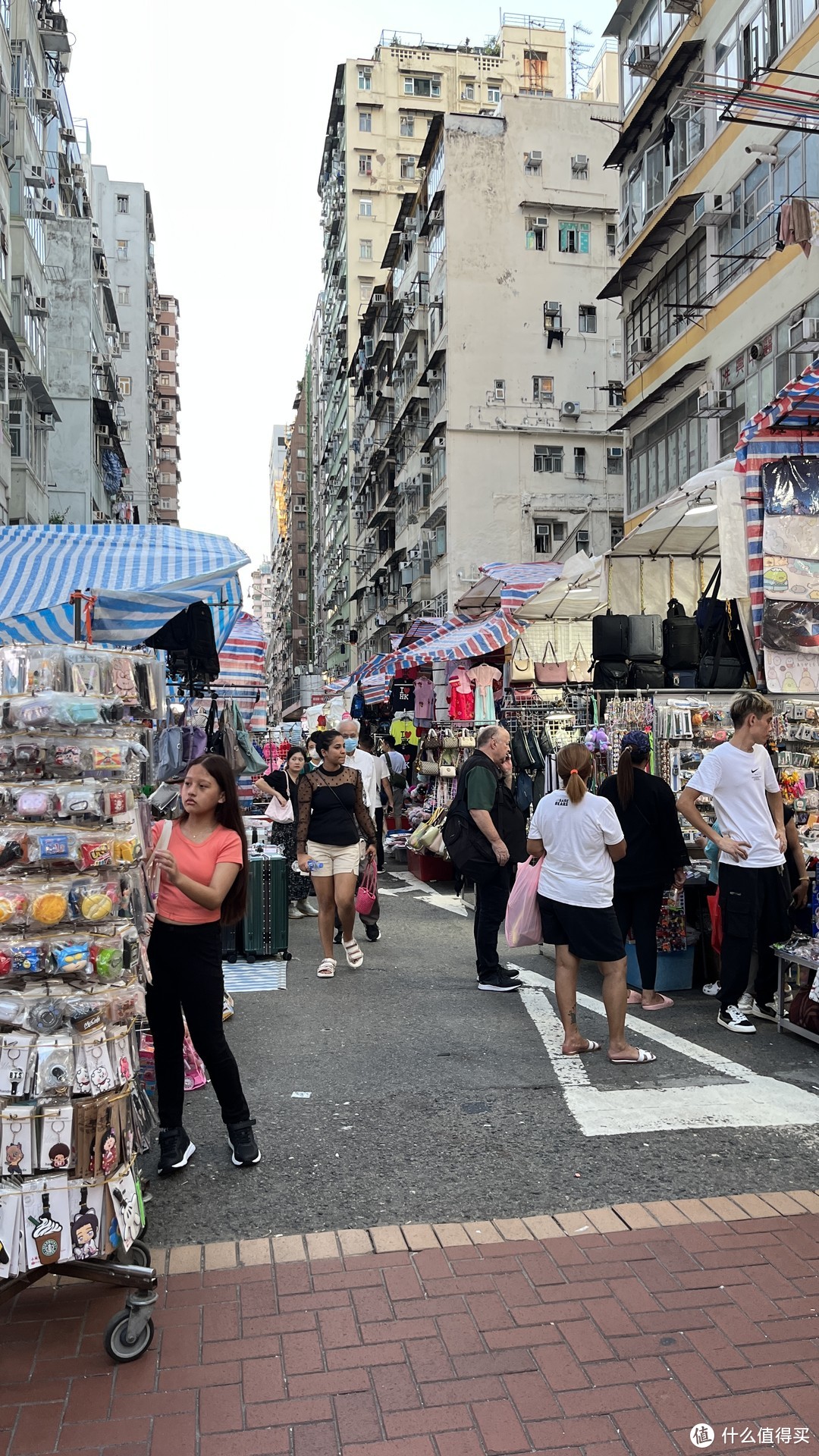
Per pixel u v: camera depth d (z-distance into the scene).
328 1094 4.99
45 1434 2.47
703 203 19.94
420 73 64.00
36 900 2.79
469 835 7.13
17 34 24.06
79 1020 2.84
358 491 56.75
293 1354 2.79
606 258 38.56
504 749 7.30
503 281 37.69
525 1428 2.48
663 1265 3.22
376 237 63.56
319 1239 3.43
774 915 5.89
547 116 38.34
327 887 7.74
